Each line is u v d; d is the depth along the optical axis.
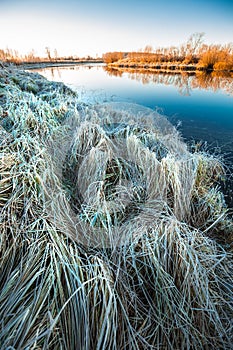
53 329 1.09
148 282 1.44
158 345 1.19
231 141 4.11
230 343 1.24
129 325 1.15
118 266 1.39
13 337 1.02
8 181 1.76
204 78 13.56
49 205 1.67
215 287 1.45
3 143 2.10
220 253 1.71
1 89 3.34
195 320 1.30
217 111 6.15
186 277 1.36
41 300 1.16
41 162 1.97
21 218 1.57
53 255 1.34
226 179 2.78
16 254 1.41
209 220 2.05
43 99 3.91
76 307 1.16
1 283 1.29
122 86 9.89
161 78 13.77
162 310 1.32
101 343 1.12
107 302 1.21
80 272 1.28
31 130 2.61
